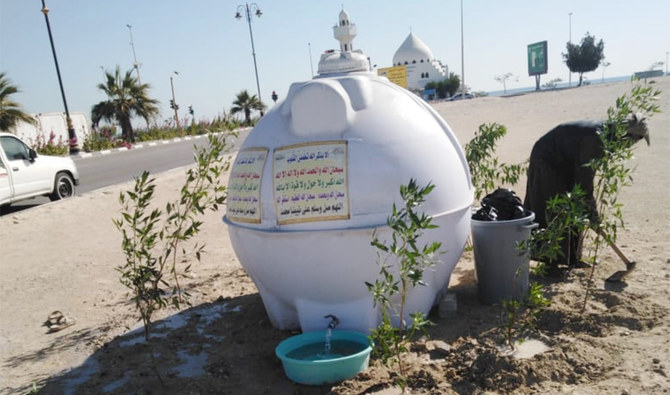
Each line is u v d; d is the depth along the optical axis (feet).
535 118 83.15
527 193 20.11
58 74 87.51
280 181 13.87
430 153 14.29
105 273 24.31
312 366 12.64
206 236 29.84
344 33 16.93
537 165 19.31
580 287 17.63
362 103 14.23
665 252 20.10
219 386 13.30
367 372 12.96
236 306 18.76
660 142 45.62
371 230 13.30
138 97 117.19
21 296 22.03
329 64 15.78
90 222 34.27
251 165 14.64
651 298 16.20
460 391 12.12
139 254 13.38
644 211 25.80
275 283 14.85
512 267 16.52
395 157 13.67
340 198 13.39
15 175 39.37
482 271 16.94
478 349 13.74
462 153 15.99
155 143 111.75
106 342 16.72
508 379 12.31
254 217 14.29
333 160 13.53
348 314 14.46
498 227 16.26
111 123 117.29
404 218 13.51
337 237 13.41
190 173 14.51
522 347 14.08
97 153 91.71
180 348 15.71
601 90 140.05
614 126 16.16
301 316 14.79
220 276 22.54
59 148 87.40
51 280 23.81
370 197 13.39
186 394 12.95
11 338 17.90
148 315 13.70
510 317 14.14
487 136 22.97
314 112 13.87
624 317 15.08
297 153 13.85
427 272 14.67
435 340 14.76
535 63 280.92
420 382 12.55
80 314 19.58
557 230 15.06
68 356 16.05
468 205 15.07
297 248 13.74
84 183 52.54
